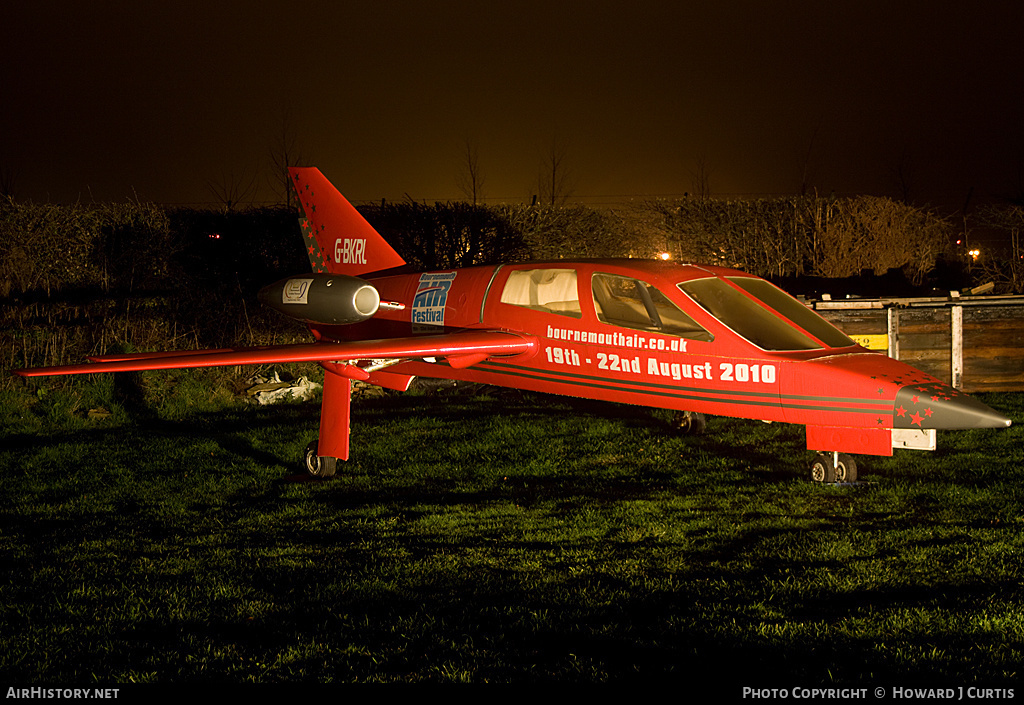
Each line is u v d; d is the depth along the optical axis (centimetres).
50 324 1389
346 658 417
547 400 1198
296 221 1620
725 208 2005
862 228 1945
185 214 1647
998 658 398
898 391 655
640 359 772
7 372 1259
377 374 1004
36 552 602
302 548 591
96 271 1625
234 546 604
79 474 857
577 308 834
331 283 852
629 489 732
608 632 437
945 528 590
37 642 441
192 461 909
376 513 679
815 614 455
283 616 472
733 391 726
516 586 505
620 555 557
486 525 634
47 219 1598
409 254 1622
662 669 397
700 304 747
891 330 1123
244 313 1475
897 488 697
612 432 973
